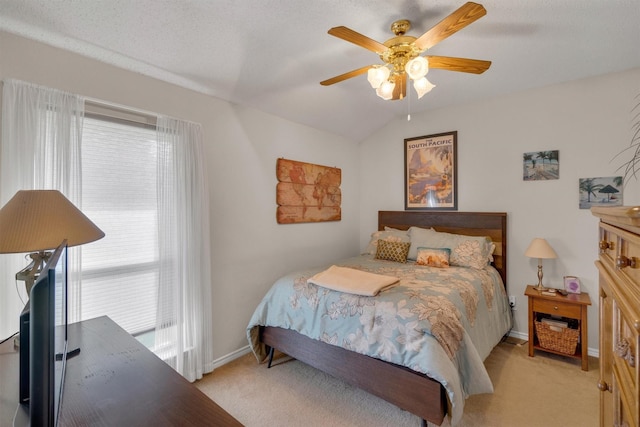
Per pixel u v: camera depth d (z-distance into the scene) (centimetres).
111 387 96
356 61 236
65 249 106
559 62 248
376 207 421
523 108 311
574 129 286
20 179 166
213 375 247
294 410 203
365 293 203
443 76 278
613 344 96
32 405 64
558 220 294
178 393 94
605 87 271
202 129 249
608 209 87
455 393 159
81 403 88
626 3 173
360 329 195
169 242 227
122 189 213
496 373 247
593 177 277
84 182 197
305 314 225
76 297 183
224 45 204
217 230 265
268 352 272
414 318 179
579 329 260
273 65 236
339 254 399
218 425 80
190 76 232
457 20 147
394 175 404
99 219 204
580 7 177
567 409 201
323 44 211
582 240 282
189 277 234
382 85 194
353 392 223
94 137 201
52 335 68
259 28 190
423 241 331
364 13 179
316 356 218
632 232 72
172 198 229
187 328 235
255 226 296
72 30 173
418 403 171
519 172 314
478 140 338
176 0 162
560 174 292
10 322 161
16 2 151
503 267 316
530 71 266
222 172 269
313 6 172
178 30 185
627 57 239
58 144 178
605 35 207
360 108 348
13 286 162
